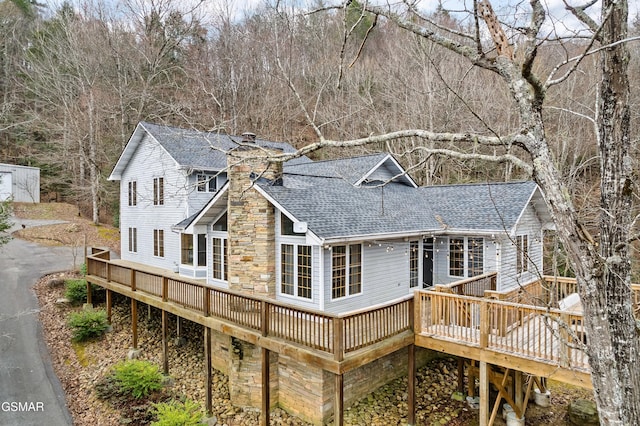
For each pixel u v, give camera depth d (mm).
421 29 3463
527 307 7254
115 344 13305
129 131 26844
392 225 11516
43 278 18016
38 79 28609
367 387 9883
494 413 8383
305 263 10156
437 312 8625
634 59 7605
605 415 2762
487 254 12672
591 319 2779
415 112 19938
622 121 3062
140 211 19516
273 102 18656
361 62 22734
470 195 14734
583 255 2754
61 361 12117
